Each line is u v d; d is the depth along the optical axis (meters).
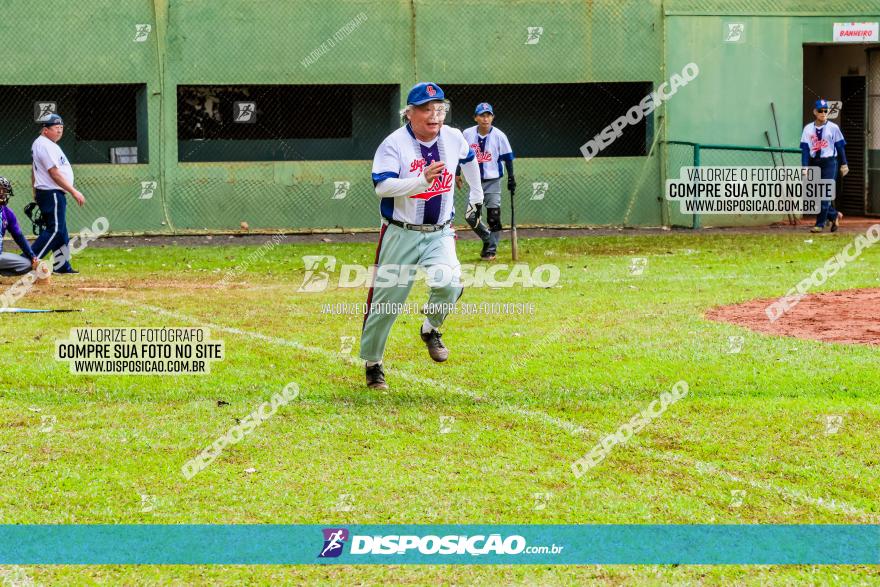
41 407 15.18
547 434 13.81
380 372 16.31
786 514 11.05
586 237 39.00
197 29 40.53
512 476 12.22
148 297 24.86
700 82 43.06
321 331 20.77
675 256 32.72
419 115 15.41
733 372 16.86
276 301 24.55
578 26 42.28
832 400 15.16
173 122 40.72
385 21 41.41
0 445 13.34
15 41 39.69
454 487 11.87
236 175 41.12
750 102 43.47
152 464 12.66
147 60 40.41
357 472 12.38
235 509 11.27
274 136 44.22
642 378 16.56
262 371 17.38
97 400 15.63
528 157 45.91
